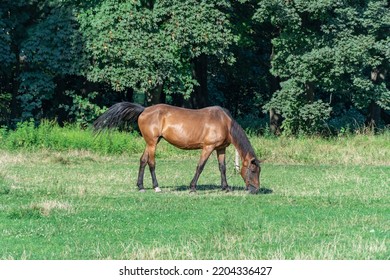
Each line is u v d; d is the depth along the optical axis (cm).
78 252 1373
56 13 3812
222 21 3738
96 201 1956
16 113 4181
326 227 1617
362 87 3797
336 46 3762
